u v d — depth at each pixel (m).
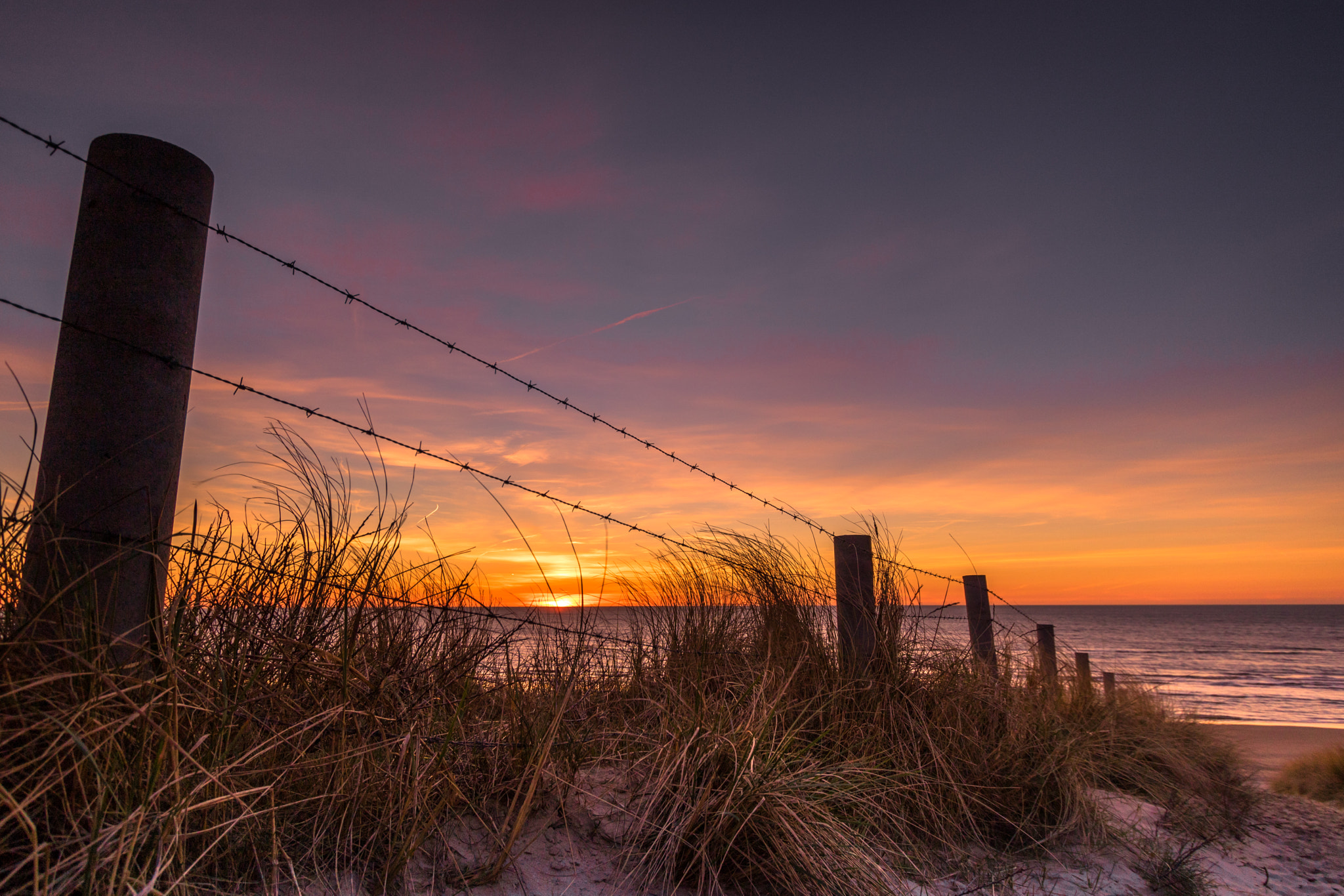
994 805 3.12
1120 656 43.34
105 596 1.81
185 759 1.69
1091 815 3.24
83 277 1.96
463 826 2.23
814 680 3.49
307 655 2.18
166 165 2.07
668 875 2.14
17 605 1.66
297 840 1.89
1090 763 3.90
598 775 2.73
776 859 2.20
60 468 1.85
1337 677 31.53
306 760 1.94
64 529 1.80
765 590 3.97
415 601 2.55
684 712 2.95
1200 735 5.50
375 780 2.07
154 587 1.84
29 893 1.34
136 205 2.01
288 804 1.79
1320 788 5.63
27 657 1.58
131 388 1.93
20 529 1.69
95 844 1.34
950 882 2.53
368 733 2.14
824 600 3.90
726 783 2.43
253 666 2.06
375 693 2.22
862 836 2.50
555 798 2.50
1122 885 2.72
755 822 2.28
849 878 2.21
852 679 3.52
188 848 1.68
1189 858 3.06
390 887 1.84
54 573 1.71
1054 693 4.62
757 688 3.03
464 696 2.47
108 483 1.87
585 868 2.16
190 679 1.87
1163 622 98.50
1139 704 5.68
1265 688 26.30
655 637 3.65
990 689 3.84
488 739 2.52
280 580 2.21
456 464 2.96
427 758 2.20
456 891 1.92
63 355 1.92
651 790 2.49
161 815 1.49
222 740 1.82
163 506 1.97
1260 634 69.62
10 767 1.47
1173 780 4.43
